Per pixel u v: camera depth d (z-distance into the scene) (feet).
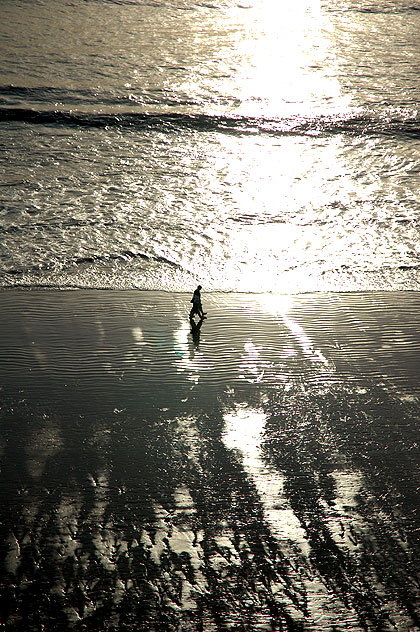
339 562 87.30
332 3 425.69
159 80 299.58
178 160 232.94
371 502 97.09
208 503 96.43
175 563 86.38
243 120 264.31
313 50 346.54
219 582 84.17
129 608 80.48
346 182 219.00
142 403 118.52
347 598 82.64
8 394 119.34
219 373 127.75
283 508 95.91
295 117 267.59
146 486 99.25
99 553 87.25
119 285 159.63
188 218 194.18
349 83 304.30
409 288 160.66
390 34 370.73
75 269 165.89
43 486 98.22
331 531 91.97
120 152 236.63
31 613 79.25
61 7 392.47
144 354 132.87
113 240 180.55
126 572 84.84
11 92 276.21
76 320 144.46
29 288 156.87
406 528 92.58
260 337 140.05
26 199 200.34
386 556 88.17
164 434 110.83
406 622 79.77
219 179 220.02
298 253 177.06
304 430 112.78
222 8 411.54
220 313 148.87
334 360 132.36
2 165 221.46
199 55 333.83
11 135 244.22
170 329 142.20
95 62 314.96
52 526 91.09
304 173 225.76
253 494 98.37
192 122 260.83
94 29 361.30
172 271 166.81
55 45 333.42
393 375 127.75
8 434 109.29
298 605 81.56
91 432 110.52
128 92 284.20
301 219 195.52
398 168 228.63
